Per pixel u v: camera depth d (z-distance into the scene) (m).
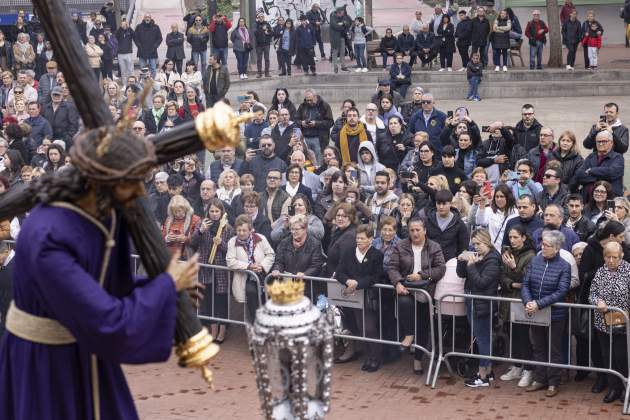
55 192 2.66
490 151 12.45
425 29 25.39
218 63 19.61
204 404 8.42
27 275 2.70
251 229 9.75
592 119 20.47
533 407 8.23
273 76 25.31
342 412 8.20
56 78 18.67
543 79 24.55
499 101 23.58
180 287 2.75
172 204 10.09
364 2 29.36
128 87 17.48
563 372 8.96
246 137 14.47
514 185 10.72
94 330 2.59
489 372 8.81
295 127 14.18
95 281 2.65
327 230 10.28
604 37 29.84
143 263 2.87
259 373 2.78
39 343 2.80
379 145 13.52
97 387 2.88
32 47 22.98
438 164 11.82
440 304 8.80
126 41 23.97
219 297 9.82
